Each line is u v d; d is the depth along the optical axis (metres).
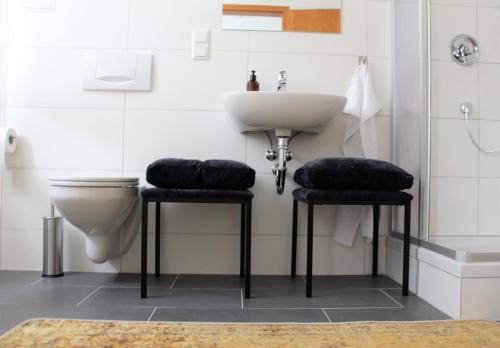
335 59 2.20
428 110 1.87
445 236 1.98
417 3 1.92
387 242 2.17
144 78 2.14
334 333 1.27
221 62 2.18
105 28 2.16
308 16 2.19
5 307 1.54
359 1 2.20
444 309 1.56
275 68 2.18
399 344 1.19
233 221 2.17
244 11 2.18
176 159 1.75
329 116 1.85
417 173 1.93
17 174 2.15
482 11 2.05
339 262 2.19
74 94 2.16
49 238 2.04
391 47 2.20
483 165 2.04
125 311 1.51
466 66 2.04
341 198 1.68
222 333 1.26
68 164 2.16
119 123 2.16
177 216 2.16
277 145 2.17
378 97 2.21
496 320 1.48
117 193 1.76
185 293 1.78
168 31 2.17
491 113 2.05
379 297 1.76
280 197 2.18
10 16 2.16
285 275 2.16
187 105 2.17
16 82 2.16
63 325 1.31
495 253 1.52
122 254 2.08
